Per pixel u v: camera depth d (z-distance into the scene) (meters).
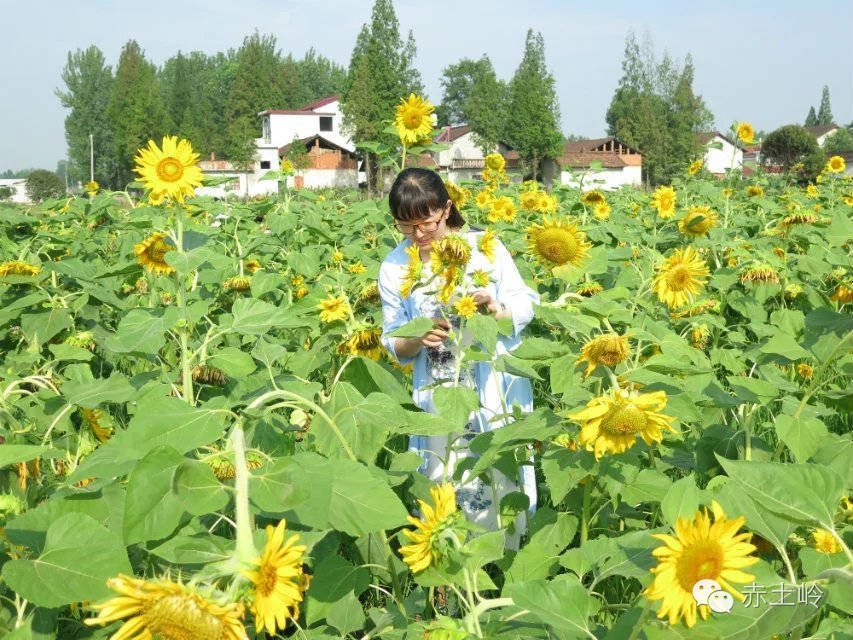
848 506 2.63
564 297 3.37
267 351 2.96
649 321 3.40
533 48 64.75
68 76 109.38
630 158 69.38
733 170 11.55
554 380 2.77
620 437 2.31
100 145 109.56
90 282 5.13
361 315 4.58
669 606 1.62
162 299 6.22
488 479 3.26
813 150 33.03
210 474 1.81
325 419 2.56
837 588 1.97
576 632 1.88
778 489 1.83
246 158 66.50
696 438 3.65
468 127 68.62
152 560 2.30
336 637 2.39
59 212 10.57
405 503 3.27
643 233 7.71
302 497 1.75
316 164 65.44
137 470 1.77
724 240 7.12
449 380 3.50
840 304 5.93
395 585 2.65
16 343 5.35
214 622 1.47
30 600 1.79
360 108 63.97
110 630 2.16
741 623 1.74
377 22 63.81
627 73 74.56
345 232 7.95
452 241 2.93
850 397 3.08
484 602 1.94
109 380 2.94
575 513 3.06
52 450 2.67
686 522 1.63
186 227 3.95
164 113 83.12
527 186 12.10
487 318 2.92
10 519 2.10
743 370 3.67
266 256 7.16
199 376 3.38
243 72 99.31
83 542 1.89
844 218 5.11
